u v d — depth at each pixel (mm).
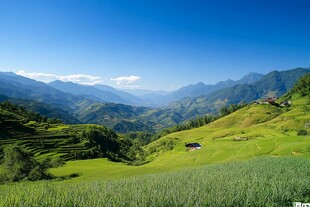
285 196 23062
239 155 93250
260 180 29234
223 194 21766
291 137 101875
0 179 79562
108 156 176500
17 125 176000
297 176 32750
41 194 22406
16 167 83438
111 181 35281
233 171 40156
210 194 21828
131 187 26922
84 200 20062
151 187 26094
